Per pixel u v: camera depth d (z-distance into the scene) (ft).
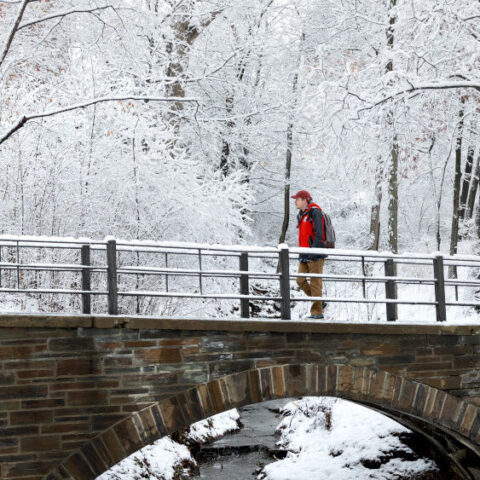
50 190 48.52
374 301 35.24
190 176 55.98
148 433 29.73
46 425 28.53
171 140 57.98
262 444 50.93
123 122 51.98
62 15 46.47
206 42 71.31
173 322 30.35
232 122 75.41
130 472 39.27
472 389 36.29
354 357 33.91
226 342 31.42
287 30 77.41
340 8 65.77
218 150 75.00
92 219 51.34
